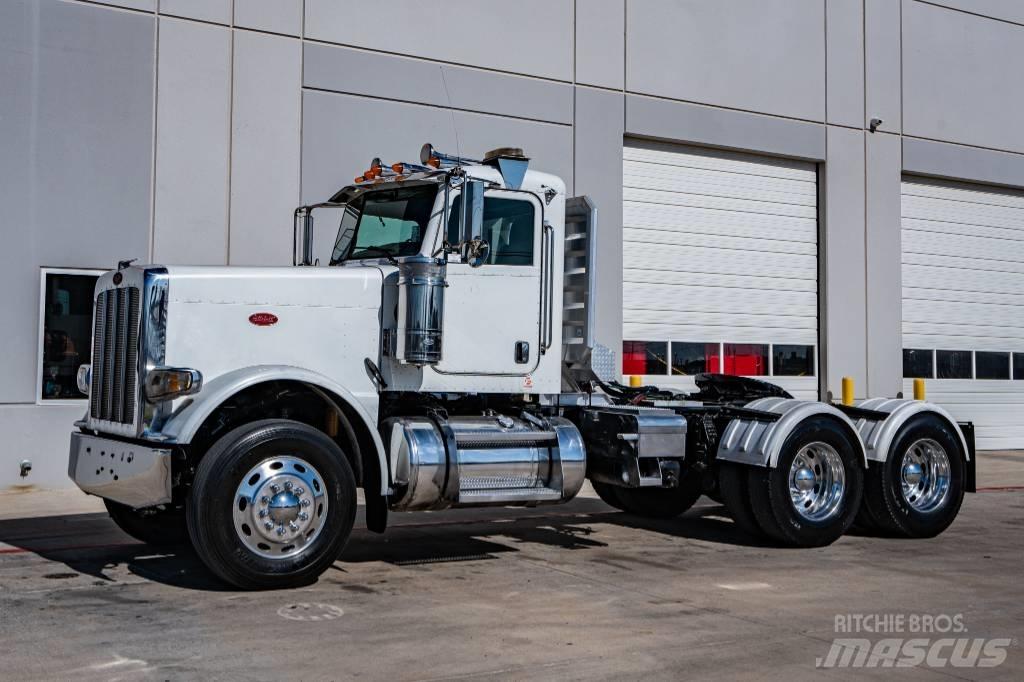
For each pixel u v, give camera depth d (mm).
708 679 5012
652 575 7535
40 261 11758
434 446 7461
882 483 9383
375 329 7680
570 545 8820
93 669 5027
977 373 19422
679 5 16094
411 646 5488
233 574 6582
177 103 12461
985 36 19453
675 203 16312
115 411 7266
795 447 8758
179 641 5531
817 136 17453
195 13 12570
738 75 16641
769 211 17219
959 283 19312
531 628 5906
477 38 14367
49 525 9430
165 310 6980
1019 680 5121
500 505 7723
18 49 11664
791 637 5812
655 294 16031
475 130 14352
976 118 19297
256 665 5117
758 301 17031
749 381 9922
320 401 7605
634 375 15773
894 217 18297
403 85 13805
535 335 8172
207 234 12578
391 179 8211
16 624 5863
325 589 6867
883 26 18219
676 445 8547
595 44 15320
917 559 8414
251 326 7250
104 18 12102
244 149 12797
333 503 6867
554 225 8320
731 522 10422
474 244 7512
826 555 8555
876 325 18000
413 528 9664
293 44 13109
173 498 7590
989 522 10758
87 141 12000
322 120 13281
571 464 8016
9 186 11602
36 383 11734
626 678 4996
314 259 9180
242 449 6574
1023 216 20266
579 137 15148
